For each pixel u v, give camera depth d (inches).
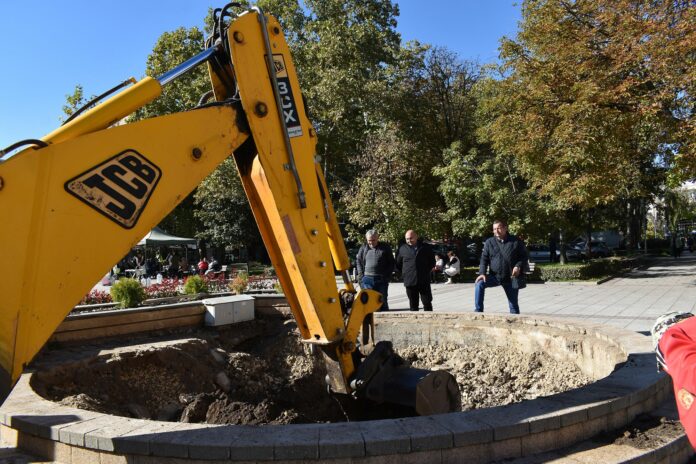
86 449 126.0
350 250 1330.0
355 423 123.6
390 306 571.8
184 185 142.6
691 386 87.3
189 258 1627.7
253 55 160.2
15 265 118.8
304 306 172.2
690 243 1728.6
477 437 116.6
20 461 132.2
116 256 131.0
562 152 597.6
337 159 1155.9
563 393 142.2
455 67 1092.5
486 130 831.7
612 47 533.3
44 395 219.8
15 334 118.1
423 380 182.7
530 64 628.7
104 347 294.2
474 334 305.7
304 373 331.9
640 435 130.2
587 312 462.3
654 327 101.8
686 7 485.7
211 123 150.0
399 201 933.8
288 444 112.6
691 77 464.4
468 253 1325.0
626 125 550.3
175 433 122.4
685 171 557.9
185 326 351.6
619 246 1919.3
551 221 873.5
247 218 1518.2
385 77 1128.8
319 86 1055.6
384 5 1226.6
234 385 305.9
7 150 124.0
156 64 1233.4
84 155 128.5
